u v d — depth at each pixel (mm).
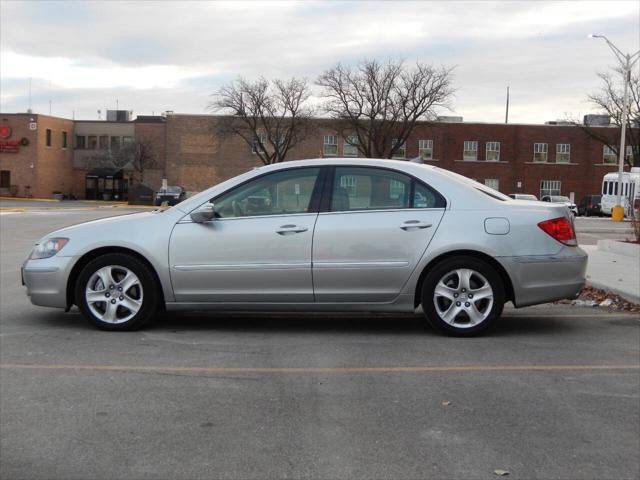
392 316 7773
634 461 3871
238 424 4371
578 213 48344
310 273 6473
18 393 4934
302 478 3641
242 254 6516
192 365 5664
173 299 6629
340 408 4664
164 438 4148
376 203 6590
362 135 51188
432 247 6441
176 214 6684
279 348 6246
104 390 5008
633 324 7465
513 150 56312
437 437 4180
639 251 13633
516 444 4086
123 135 63594
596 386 5188
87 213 34938
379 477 3650
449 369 5586
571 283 6570
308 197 6621
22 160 58938
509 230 6457
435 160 55750
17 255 14289
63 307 6852
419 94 45781
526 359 5918
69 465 3795
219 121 54000
